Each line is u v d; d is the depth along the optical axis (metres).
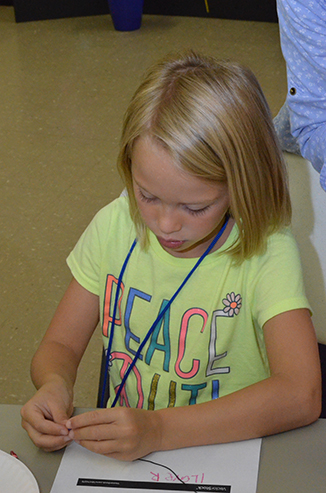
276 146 0.86
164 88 0.79
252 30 4.07
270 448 0.76
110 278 1.01
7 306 2.07
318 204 1.12
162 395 0.98
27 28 4.20
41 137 2.99
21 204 2.54
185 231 0.81
